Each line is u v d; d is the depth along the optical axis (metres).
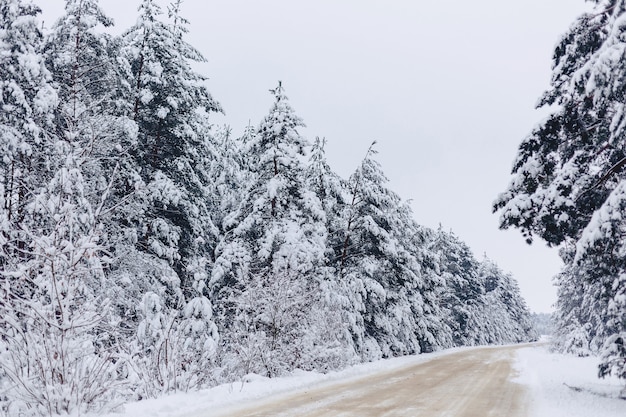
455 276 58.41
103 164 17.28
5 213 11.38
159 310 14.60
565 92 13.80
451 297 58.06
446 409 9.58
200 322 16.00
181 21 20.80
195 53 20.72
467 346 57.75
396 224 31.84
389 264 29.62
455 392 12.45
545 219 13.29
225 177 27.64
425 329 37.16
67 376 7.26
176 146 20.59
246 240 21.19
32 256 9.62
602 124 13.49
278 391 11.80
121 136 16.91
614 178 13.45
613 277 13.23
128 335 15.12
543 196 13.25
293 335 16.58
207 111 21.16
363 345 25.05
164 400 9.02
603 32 13.19
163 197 17.97
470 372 18.97
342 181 27.97
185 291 19.75
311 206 21.55
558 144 14.02
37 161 15.21
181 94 19.48
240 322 16.69
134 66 19.62
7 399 7.35
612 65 10.33
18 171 14.05
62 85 16.59
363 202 27.98
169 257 18.41
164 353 10.53
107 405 7.68
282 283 16.31
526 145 14.07
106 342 9.71
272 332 16.09
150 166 19.92
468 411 9.41
